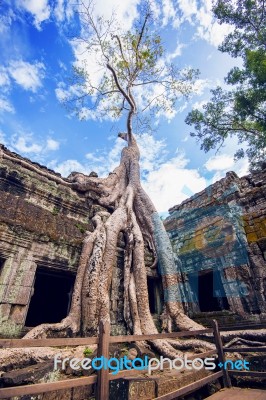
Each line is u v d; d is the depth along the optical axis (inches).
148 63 490.0
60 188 294.2
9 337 187.9
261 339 197.6
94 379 94.4
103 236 264.1
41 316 388.8
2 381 124.6
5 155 252.2
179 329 246.7
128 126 470.9
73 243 263.0
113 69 467.5
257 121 454.0
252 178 333.4
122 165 420.8
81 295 229.1
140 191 369.1
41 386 80.0
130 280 263.0
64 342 89.5
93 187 339.0
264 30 438.6
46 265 235.8
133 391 109.6
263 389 144.8
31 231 231.0
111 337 105.7
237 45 470.6
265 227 278.2
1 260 212.5
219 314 273.7
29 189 258.5
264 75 393.7
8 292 199.3
